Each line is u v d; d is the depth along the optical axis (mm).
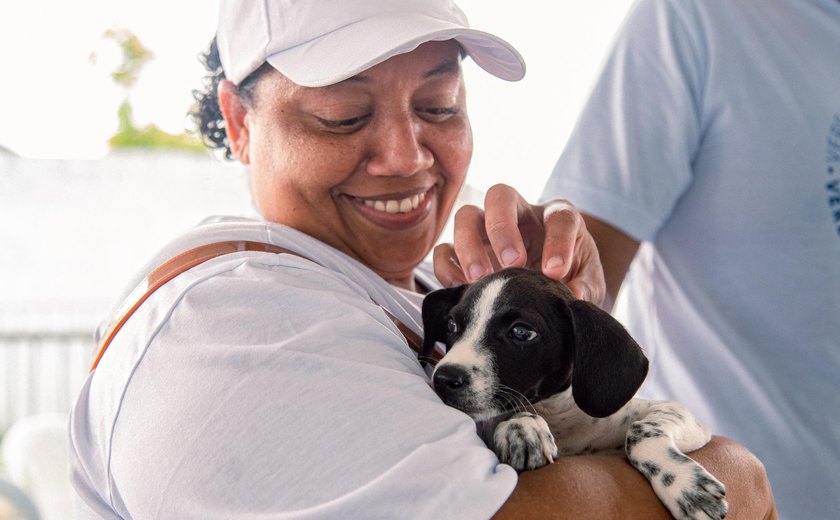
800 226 2451
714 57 2531
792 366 2455
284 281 1669
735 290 2533
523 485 1537
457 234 2080
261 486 1408
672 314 2664
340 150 1956
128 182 7457
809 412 2434
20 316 7062
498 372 1821
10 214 7355
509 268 1980
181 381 1530
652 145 2582
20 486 3299
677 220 2664
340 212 2062
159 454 1481
